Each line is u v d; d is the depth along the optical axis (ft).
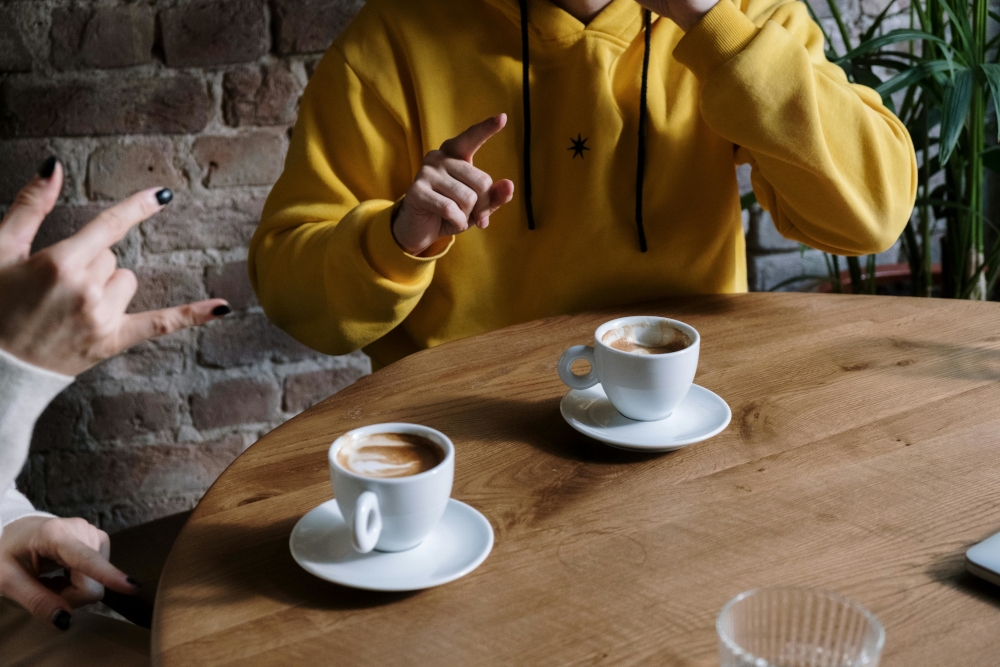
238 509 2.26
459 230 3.27
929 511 2.14
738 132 3.71
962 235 5.21
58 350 1.98
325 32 5.03
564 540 2.08
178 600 1.92
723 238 4.28
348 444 2.10
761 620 1.62
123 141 4.90
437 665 1.70
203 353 5.35
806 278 5.78
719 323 3.42
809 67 3.67
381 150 4.14
